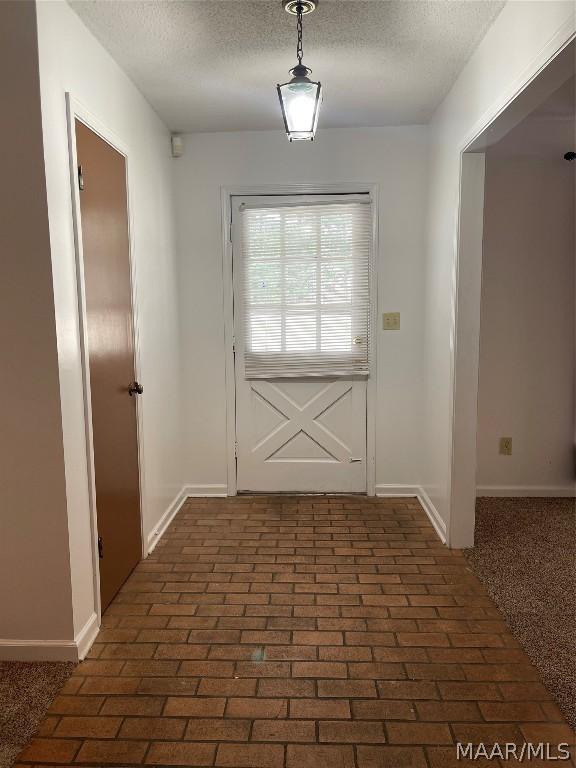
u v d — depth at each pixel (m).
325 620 2.35
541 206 3.63
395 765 1.60
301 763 1.62
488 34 2.35
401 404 3.83
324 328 3.78
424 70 2.75
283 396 3.88
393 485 3.91
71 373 2.07
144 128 3.04
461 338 2.91
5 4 1.81
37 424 1.99
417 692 1.90
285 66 2.68
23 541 2.04
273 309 3.78
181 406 3.84
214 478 3.96
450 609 2.42
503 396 3.80
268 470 3.95
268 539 3.18
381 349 3.78
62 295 1.99
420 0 2.11
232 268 3.76
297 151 3.65
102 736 1.72
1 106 1.85
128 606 2.47
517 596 2.53
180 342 3.83
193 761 1.62
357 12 2.20
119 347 2.61
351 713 1.81
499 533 3.23
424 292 3.71
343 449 3.90
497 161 3.60
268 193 3.68
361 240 3.69
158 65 2.64
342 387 3.85
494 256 3.67
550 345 3.75
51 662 2.08
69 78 2.08
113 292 2.54
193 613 2.41
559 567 2.81
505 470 3.87
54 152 1.94
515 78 2.04
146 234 3.05
